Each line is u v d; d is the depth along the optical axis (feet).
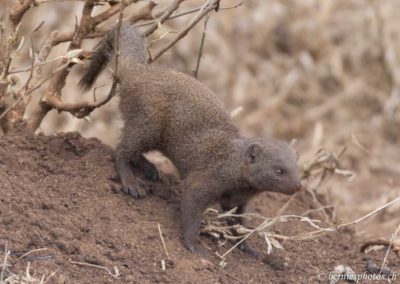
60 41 37.45
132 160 35.37
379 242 35.32
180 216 34.12
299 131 63.21
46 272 28.04
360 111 64.08
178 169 35.32
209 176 33.71
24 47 59.41
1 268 27.30
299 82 65.31
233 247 32.99
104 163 35.29
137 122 34.73
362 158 59.31
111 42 36.94
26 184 32.40
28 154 34.32
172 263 30.86
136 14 37.45
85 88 38.50
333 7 68.33
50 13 63.31
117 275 29.22
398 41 65.67
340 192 52.49
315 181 45.93
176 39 36.96
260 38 67.36
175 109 34.65
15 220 30.14
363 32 66.74
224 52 66.03
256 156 33.83
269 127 63.05
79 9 63.00
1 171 32.63
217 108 34.94
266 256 34.01
